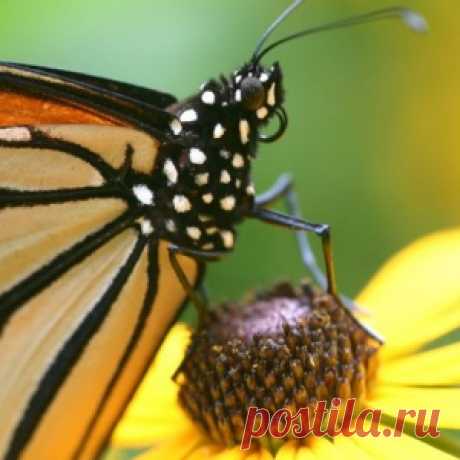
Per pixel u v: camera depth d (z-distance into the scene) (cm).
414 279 20
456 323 20
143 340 19
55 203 18
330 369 19
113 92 19
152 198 19
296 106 22
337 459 18
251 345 19
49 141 18
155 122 19
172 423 19
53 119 18
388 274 20
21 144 18
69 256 18
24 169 18
